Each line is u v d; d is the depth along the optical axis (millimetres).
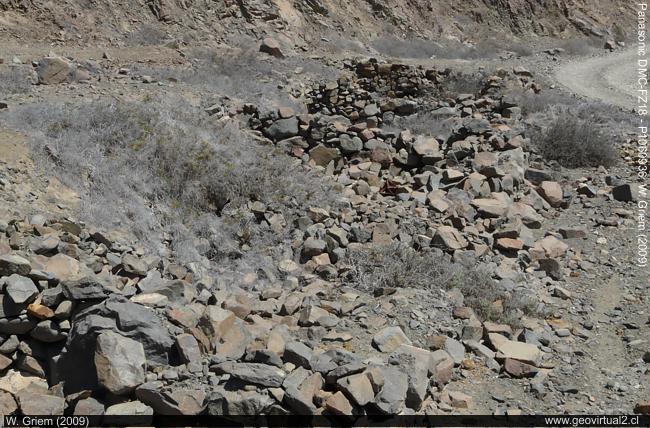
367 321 6473
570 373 6004
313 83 17297
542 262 8195
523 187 10836
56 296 5445
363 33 27906
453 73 17172
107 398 4992
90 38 18828
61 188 7699
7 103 9922
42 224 6730
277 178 9766
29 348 5398
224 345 5562
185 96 12961
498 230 9055
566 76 24578
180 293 6305
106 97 11625
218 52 19297
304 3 26484
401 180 10992
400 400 5117
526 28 36625
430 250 8094
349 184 11016
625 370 6117
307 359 5336
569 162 12180
